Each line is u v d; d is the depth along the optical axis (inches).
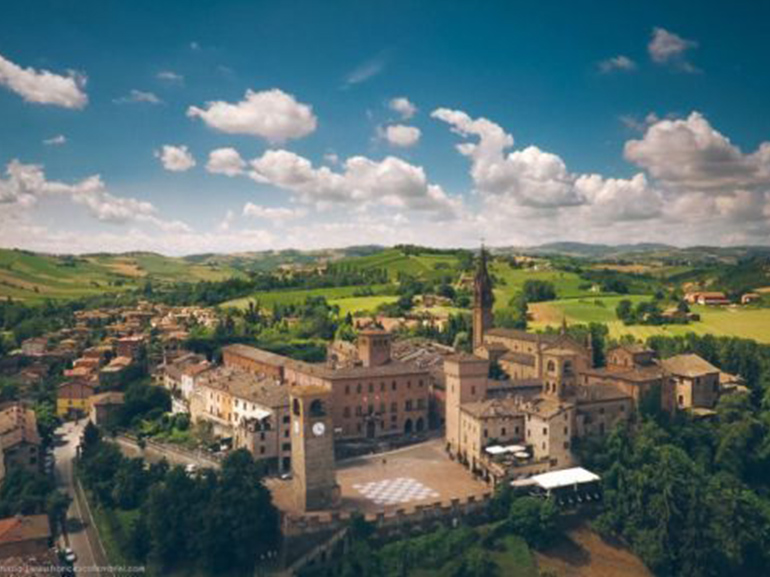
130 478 6018.7
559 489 5629.9
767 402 7367.1
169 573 5078.7
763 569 5418.3
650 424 6397.6
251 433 6210.6
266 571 4938.5
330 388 7032.5
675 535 5221.5
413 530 5182.1
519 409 6314.0
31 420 7495.1
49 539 5201.8
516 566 4931.1
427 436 7401.6
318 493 5334.6
